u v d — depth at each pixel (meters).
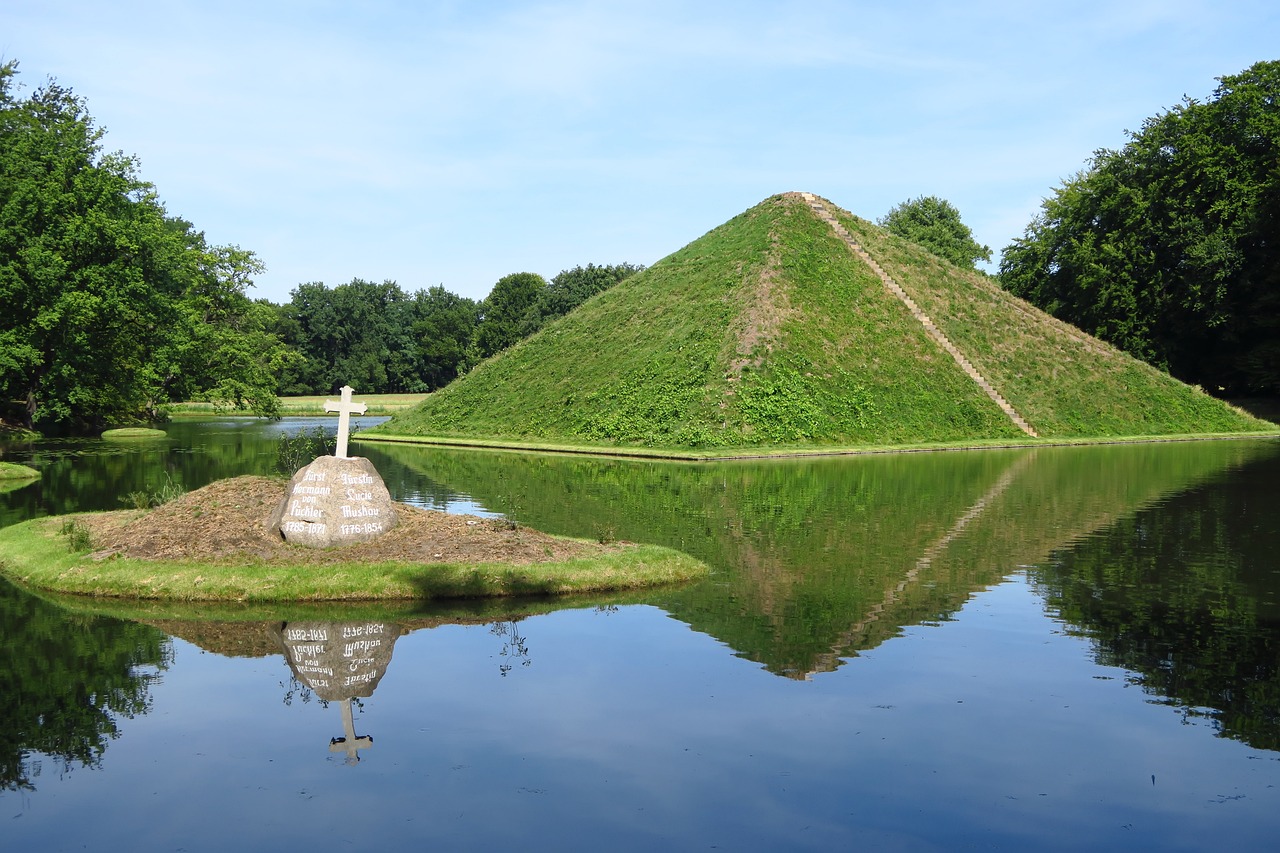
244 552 15.70
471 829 7.24
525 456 41.16
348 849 6.94
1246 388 68.69
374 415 89.06
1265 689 10.30
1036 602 14.07
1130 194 68.81
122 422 62.50
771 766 8.36
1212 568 16.47
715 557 17.44
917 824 7.31
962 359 54.91
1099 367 59.81
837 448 43.56
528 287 130.50
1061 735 9.05
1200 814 7.49
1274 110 64.62
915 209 110.88
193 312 60.09
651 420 46.50
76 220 45.56
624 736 9.05
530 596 14.60
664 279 63.75
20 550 17.22
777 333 51.03
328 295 138.38
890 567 16.59
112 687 10.55
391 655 11.63
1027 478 31.28
